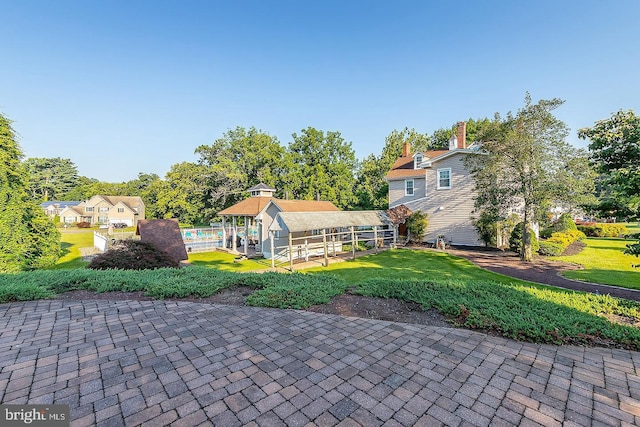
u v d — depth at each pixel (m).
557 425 2.30
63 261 16.30
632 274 10.09
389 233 21.11
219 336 3.97
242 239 23.19
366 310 5.22
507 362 3.36
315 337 4.00
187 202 30.83
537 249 14.50
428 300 5.49
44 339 3.79
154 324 4.38
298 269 13.07
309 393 2.68
